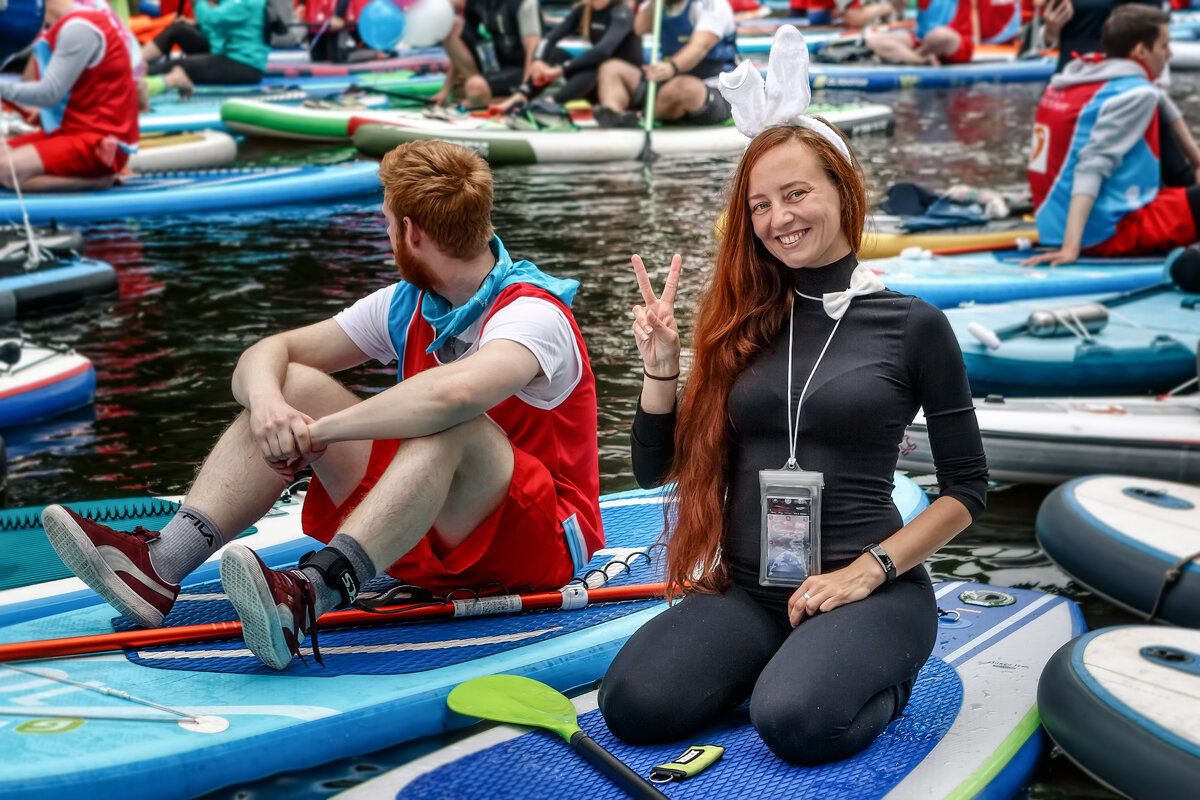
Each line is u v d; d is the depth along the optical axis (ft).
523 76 33.24
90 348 16.12
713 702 7.36
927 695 7.95
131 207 23.70
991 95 41.60
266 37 39.83
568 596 8.91
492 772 7.13
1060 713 7.41
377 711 7.43
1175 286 16.51
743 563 7.73
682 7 30.91
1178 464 11.69
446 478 7.79
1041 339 14.48
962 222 20.26
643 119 31.14
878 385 7.32
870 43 45.73
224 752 6.95
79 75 23.32
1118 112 17.58
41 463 12.67
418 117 30.99
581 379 8.69
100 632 8.36
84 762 6.69
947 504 7.39
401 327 8.82
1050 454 11.90
